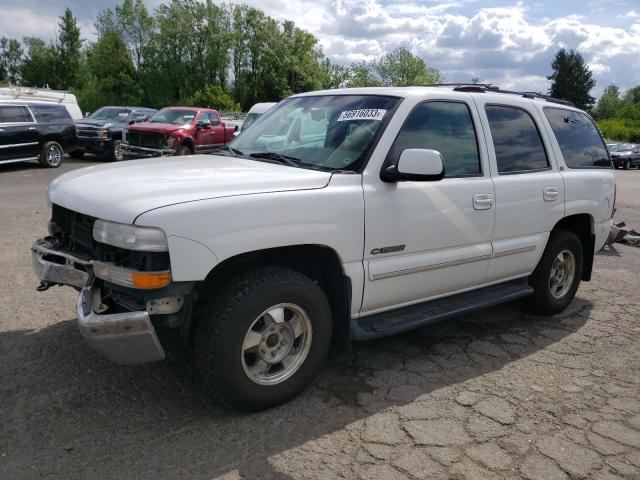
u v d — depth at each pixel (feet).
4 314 14.74
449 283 13.16
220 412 10.44
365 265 11.27
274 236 9.80
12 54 344.90
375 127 11.78
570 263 16.85
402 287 12.09
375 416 10.59
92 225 9.96
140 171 10.98
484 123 13.75
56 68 251.60
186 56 209.77
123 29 206.69
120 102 207.92
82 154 65.16
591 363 13.48
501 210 13.78
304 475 8.74
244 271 10.20
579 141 16.94
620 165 112.27
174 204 8.99
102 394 10.91
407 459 9.27
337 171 11.17
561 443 9.97
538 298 16.17
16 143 48.91
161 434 9.66
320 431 9.98
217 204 9.25
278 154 12.52
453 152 12.93
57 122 52.85
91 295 9.61
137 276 8.83
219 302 9.69
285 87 213.05
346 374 12.31
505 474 9.02
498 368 12.99
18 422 9.86
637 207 44.39
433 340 14.53
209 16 205.77
